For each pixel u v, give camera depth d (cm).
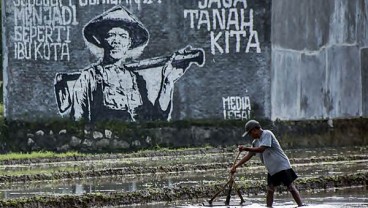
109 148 4253
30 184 2906
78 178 3105
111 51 4284
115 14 4294
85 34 4278
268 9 4366
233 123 4334
